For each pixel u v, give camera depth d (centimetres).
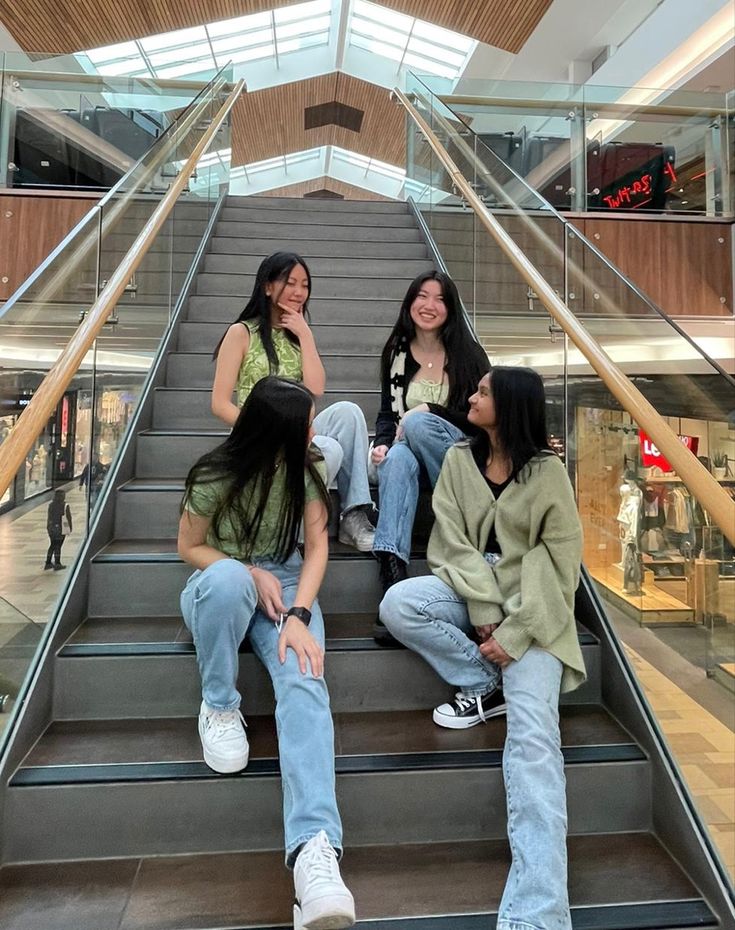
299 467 144
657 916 113
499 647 138
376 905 113
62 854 126
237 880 119
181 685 151
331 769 118
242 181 1479
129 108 472
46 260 183
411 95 596
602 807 136
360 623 173
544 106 498
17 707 136
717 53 571
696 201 471
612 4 709
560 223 263
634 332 205
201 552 142
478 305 350
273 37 908
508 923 104
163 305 303
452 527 157
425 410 185
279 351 191
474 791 133
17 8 666
